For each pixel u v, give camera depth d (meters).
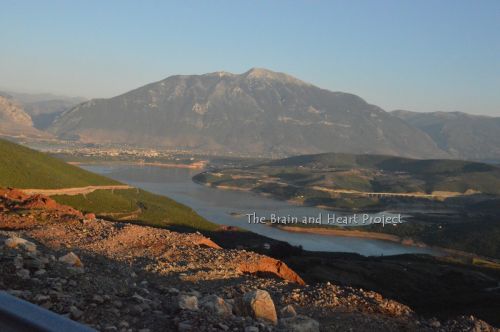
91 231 27.80
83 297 12.58
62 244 23.36
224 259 24.78
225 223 163.62
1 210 38.91
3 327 6.55
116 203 107.38
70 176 124.19
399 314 20.78
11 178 100.94
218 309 13.15
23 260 14.68
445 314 45.88
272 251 74.88
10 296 7.16
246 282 21.11
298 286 22.12
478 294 63.41
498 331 20.97
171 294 16.09
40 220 32.44
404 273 71.56
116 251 23.66
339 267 64.88
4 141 134.88
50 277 13.80
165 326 11.75
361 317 18.88
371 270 68.06
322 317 17.97
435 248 159.75
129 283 16.67
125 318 11.90
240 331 12.08
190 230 91.50
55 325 6.26
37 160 125.94
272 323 13.91
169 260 23.05
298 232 163.75
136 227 29.61
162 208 113.69
